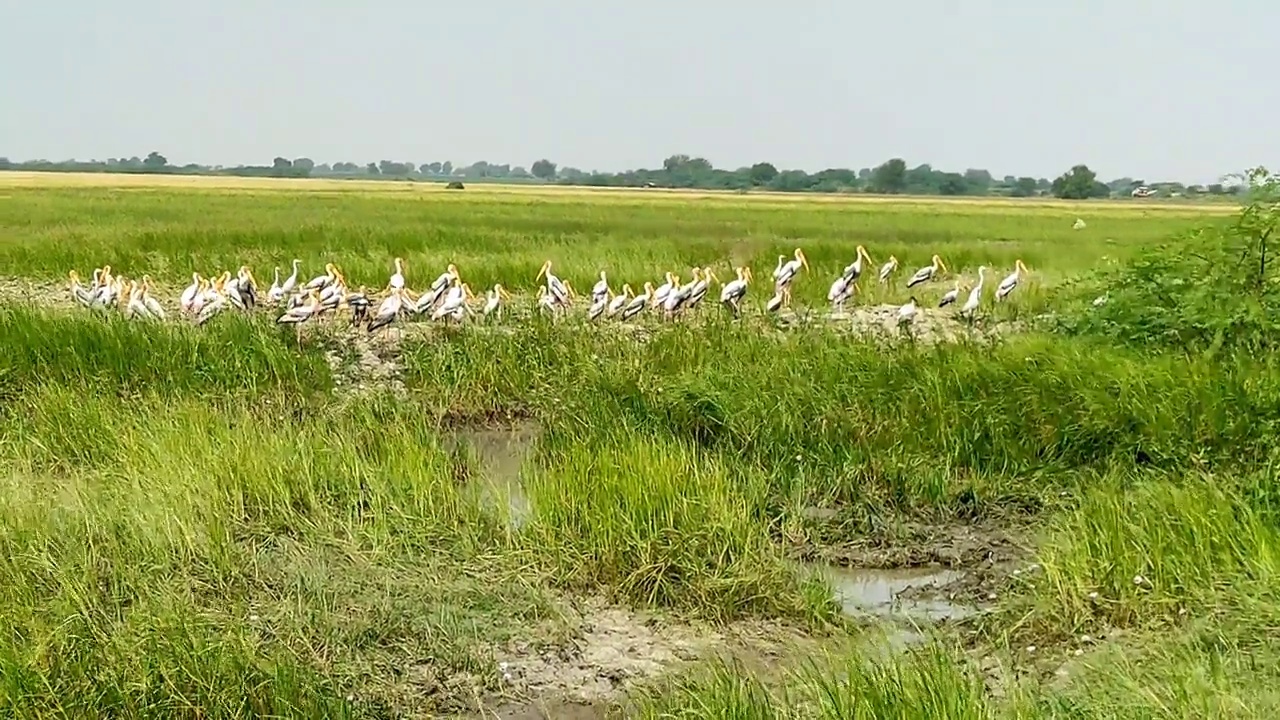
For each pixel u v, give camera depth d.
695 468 9.73
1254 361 12.35
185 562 8.42
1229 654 7.13
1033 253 28.94
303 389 13.16
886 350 13.83
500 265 23.19
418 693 7.23
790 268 19.34
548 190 117.62
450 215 47.34
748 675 7.27
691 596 8.52
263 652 7.28
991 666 7.58
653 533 8.91
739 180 156.50
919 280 20.88
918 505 10.46
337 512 9.45
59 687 6.71
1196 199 114.38
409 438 10.90
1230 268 13.90
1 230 32.53
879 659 7.39
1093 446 11.03
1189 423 10.89
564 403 12.58
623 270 23.20
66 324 13.82
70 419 11.05
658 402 12.06
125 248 25.98
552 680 7.48
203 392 12.67
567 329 15.77
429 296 16.72
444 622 7.96
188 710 6.69
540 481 9.96
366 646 7.67
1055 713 6.52
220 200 61.66
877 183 146.38
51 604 7.50
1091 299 16.20
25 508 8.74
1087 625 8.00
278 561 8.59
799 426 11.47
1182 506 8.94
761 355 13.70
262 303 19.09
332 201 63.56
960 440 11.15
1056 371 12.16
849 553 9.62
